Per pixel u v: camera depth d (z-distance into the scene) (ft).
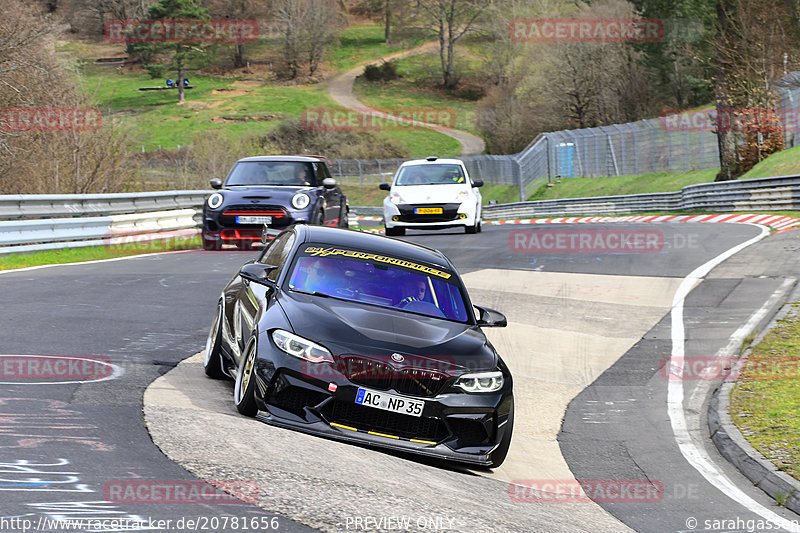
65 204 145.48
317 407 49.26
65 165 212.64
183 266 128.57
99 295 96.37
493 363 53.11
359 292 56.90
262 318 52.95
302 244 61.00
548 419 67.82
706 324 99.40
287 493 38.17
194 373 63.41
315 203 145.07
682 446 62.03
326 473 42.09
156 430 45.47
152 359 66.33
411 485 43.60
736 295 112.78
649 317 103.96
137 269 123.13
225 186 151.53
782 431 61.41
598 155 445.37
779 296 109.91
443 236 189.16
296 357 49.55
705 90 452.35
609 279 127.95
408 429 49.93
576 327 98.89
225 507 35.40
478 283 124.67
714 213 256.93
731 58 286.25
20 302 87.56
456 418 50.19
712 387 77.36
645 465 57.67
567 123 606.96
